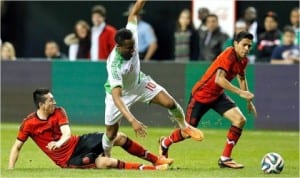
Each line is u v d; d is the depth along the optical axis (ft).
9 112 166.20
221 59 108.78
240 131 108.99
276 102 158.20
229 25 183.83
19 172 101.96
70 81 163.53
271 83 157.89
